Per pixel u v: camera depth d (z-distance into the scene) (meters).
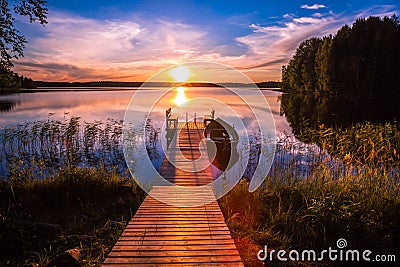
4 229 4.29
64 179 6.11
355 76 35.66
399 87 34.25
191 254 3.27
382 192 5.55
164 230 3.85
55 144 10.18
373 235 4.24
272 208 5.27
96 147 11.06
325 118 20.05
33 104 38.28
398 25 36.22
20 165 7.73
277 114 22.92
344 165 7.29
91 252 3.88
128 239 3.60
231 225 4.59
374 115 20.80
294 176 6.48
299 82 56.47
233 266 3.06
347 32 39.22
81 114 23.75
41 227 4.52
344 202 4.93
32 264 3.60
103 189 6.02
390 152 7.61
